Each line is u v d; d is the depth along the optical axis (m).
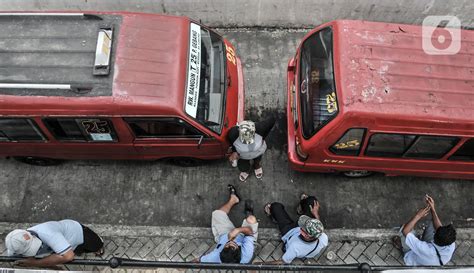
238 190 6.35
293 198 6.30
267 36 7.96
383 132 5.04
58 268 5.47
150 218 6.12
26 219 6.12
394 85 4.99
